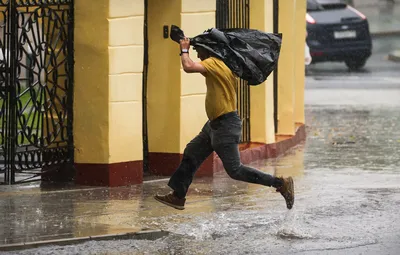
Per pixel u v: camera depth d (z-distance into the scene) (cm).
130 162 2264
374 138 3256
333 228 1828
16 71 2169
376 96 4516
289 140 3050
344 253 1647
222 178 2414
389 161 2739
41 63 2205
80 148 2248
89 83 2216
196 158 1881
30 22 2178
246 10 2756
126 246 1694
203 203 2066
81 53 2212
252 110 2842
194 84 2405
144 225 1834
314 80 5128
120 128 2234
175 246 1697
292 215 1936
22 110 2197
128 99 2239
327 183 2333
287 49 3114
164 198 1895
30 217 1898
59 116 2238
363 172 2522
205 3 2398
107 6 2173
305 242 1723
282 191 1891
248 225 1852
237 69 1819
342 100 4381
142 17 2236
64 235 1734
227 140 1834
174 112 2389
